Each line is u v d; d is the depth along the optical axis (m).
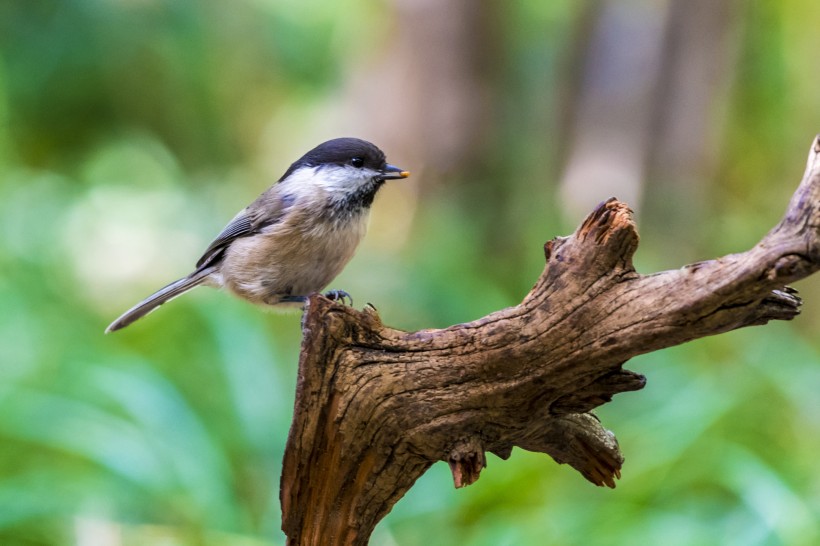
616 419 9.88
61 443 7.98
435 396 4.30
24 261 12.77
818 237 3.38
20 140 16.52
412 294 12.30
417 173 16.25
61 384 8.95
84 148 17.00
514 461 8.47
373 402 4.36
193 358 10.41
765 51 15.95
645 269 12.83
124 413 8.96
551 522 7.68
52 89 16.62
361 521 4.67
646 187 15.12
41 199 14.52
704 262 3.76
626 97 15.34
